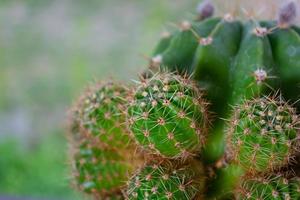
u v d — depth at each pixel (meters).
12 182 0.83
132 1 1.12
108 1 1.14
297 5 0.28
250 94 0.25
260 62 0.25
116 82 0.28
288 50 0.26
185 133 0.24
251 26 0.27
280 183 0.24
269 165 0.24
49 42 1.12
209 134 0.26
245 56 0.26
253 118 0.23
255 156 0.24
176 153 0.25
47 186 0.82
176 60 0.27
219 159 0.26
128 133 0.26
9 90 1.05
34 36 1.13
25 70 1.08
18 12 1.18
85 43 1.10
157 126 0.24
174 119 0.24
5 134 0.96
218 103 0.26
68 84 1.04
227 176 0.26
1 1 1.21
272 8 0.30
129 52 1.06
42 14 1.17
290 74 0.26
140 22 1.08
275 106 0.24
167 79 0.25
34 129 0.97
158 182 0.24
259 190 0.24
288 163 0.24
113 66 1.04
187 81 0.25
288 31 0.26
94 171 0.28
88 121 0.28
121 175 0.28
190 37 0.27
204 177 0.26
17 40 1.13
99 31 1.11
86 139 0.29
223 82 0.26
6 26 1.16
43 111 1.01
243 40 0.27
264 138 0.23
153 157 0.25
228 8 0.30
